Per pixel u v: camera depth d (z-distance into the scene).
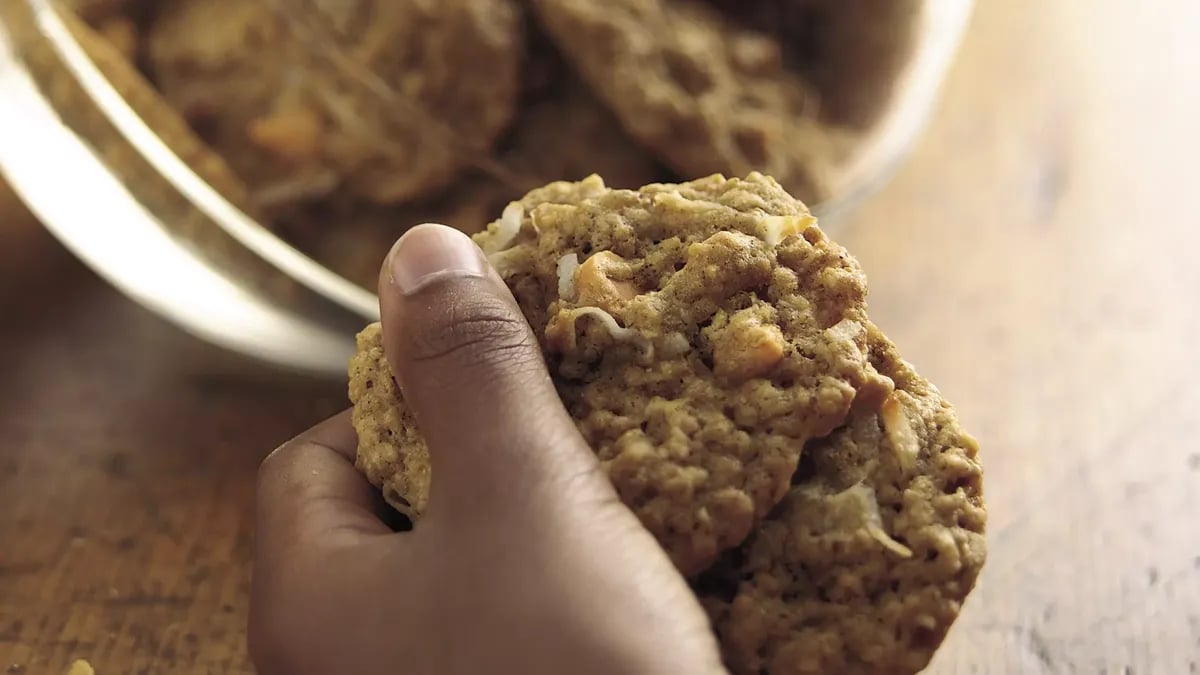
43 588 0.28
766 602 0.22
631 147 0.32
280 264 0.31
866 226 0.37
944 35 0.36
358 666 0.21
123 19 0.33
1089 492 0.31
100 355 0.31
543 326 0.23
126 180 0.32
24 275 0.32
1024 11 0.48
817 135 0.33
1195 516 0.30
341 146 0.31
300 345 0.31
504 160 0.32
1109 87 0.44
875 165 0.34
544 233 0.24
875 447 0.22
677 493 0.22
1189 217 0.38
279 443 0.30
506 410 0.22
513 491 0.21
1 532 0.28
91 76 0.31
